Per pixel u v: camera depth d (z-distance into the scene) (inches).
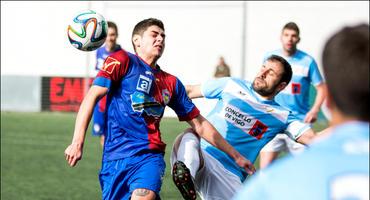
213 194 639.8
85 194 956.6
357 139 204.8
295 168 203.0
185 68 2292.1
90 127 1768.0
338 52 207.0
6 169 1154.7
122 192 576.4
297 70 971.9
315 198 197.8
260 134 634.8
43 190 980.6
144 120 572.1
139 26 589.0
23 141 1499.8
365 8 2123.5
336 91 207.3
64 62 2363.4
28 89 2261.3
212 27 2262.6
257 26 2224.4
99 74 555.5
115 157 574.6
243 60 2217.0
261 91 625.9
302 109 984.9
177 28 2289.6
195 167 609.9
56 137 1573.6
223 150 590.9
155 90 576.4
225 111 637.3
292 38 967.6
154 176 557.0
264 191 203.9
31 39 2389.3
